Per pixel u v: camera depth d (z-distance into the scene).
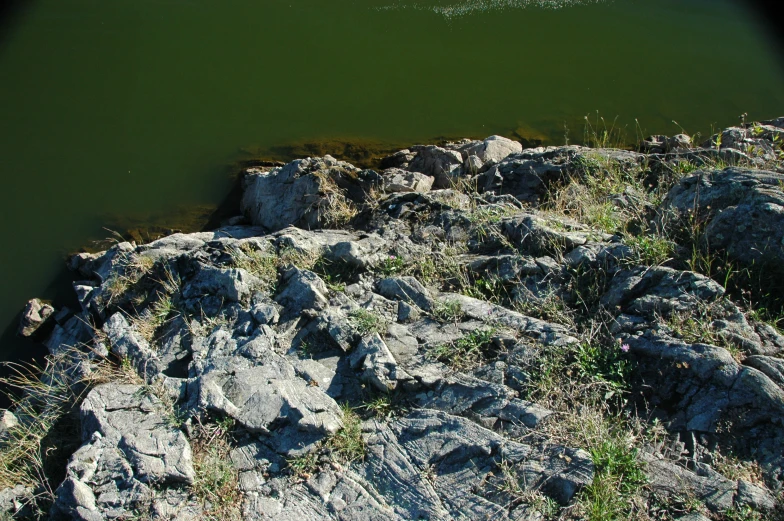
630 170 7.75
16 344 7.89
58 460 5.30
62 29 12.84
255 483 4.74
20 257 8.91
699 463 4.37
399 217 7.10
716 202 5.86
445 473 4.60
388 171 9.35
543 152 8.48
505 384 5.01
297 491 4.68
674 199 6.21
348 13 13.61
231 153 10.45
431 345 5.39
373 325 5.56
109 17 13.15
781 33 13.75
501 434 4.72
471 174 9.07
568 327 5.39
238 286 6.01
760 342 4.84
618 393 4.83
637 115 11.34
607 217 6.53
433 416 4.91
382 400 5.04
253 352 5.47
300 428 4.93
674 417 4.64
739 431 4.48
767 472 4.27
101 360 5.96
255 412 5.06
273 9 13.64
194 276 6.43
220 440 4.97
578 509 4.22
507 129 11.01
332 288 6.03
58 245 9.09
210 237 8.17
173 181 10.02
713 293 5.16
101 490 4.73
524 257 6.03
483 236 6.50
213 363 5.46
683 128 11.05
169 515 4.58
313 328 5.62
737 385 4.59
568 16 13.96
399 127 11.06
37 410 6.05
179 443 4.93
